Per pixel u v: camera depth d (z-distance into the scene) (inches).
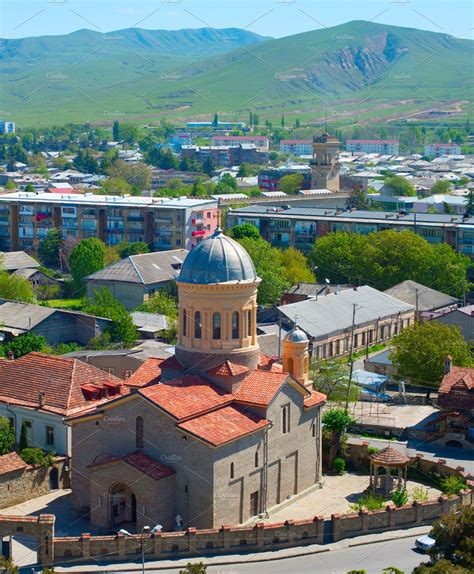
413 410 5265.8
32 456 3927.2
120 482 3538.4
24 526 3277.6
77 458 3759.8
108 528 3567.9
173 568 3248.0
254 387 3791.8
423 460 4229.8
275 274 7598.4
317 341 6279.5
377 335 6929.1
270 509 3779.5
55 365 4357.8
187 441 3503.9
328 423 4308.6
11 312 6589.6
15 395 4274.1
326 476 4239.7
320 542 3499.0
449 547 2965.1
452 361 5438.0
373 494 3919.8
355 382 5531.5
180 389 3676.2
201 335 3823.8
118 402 3639.3
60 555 3270.2
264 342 5851.4
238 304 3814.0
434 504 3708.2
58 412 4069.9
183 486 3531.0
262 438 3713.1
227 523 3560.5
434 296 7657.5
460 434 4758.9
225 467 3523.6
